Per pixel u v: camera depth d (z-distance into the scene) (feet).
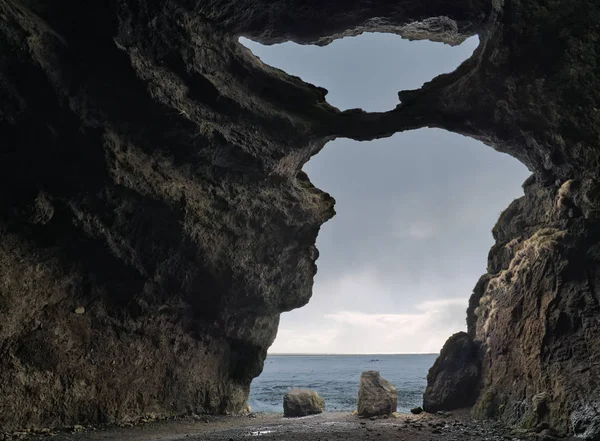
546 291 38.42
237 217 44.86
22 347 34.22
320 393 111.04
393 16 43.80
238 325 50.60
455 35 45.91
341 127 47.14
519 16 32.58
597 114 34.19
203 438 32.99
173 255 41.60
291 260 51.55
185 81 37.60
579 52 32.01
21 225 32.68
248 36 43.75
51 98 31.09
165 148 37.88
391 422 44.34
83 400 37.32
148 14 33.14
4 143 30.71
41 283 34.81
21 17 28.63
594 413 29.53
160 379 43.93
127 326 40.83
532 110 39.11
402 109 46.44
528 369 38.01
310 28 44.50
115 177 34.63
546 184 43.70
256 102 42.16
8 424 32.58
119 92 33.78
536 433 32.42
